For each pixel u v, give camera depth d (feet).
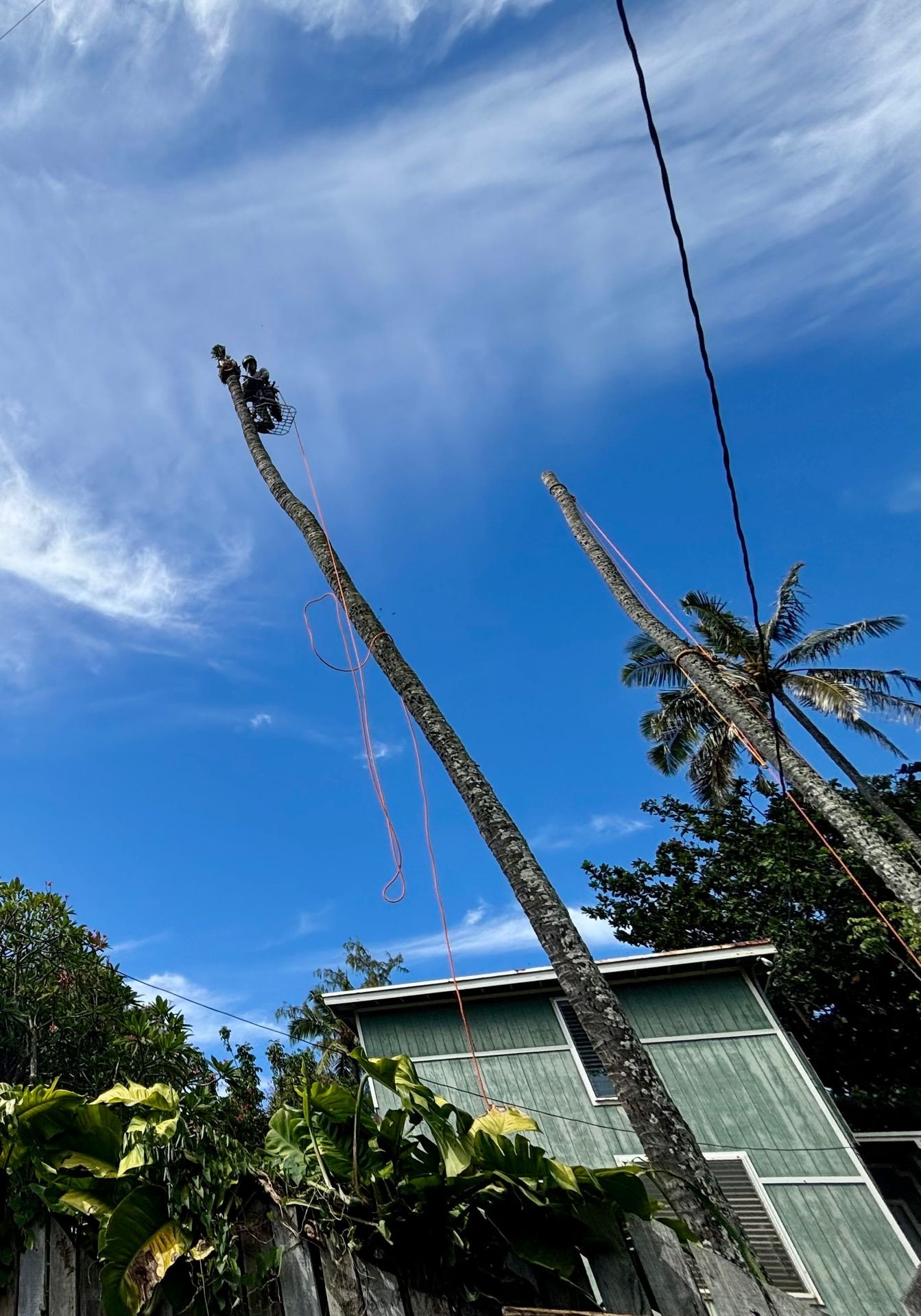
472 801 17.12
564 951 14.26
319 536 24.84
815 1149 34.55
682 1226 7.02
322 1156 7.45
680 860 73.36
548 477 48.49
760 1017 38.99
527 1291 6.91
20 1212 7.14
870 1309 30.17
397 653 21.07
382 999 43.52
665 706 72.43
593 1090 38.09
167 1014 36.01
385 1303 6.60
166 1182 7.09
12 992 34.17
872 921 54.65
